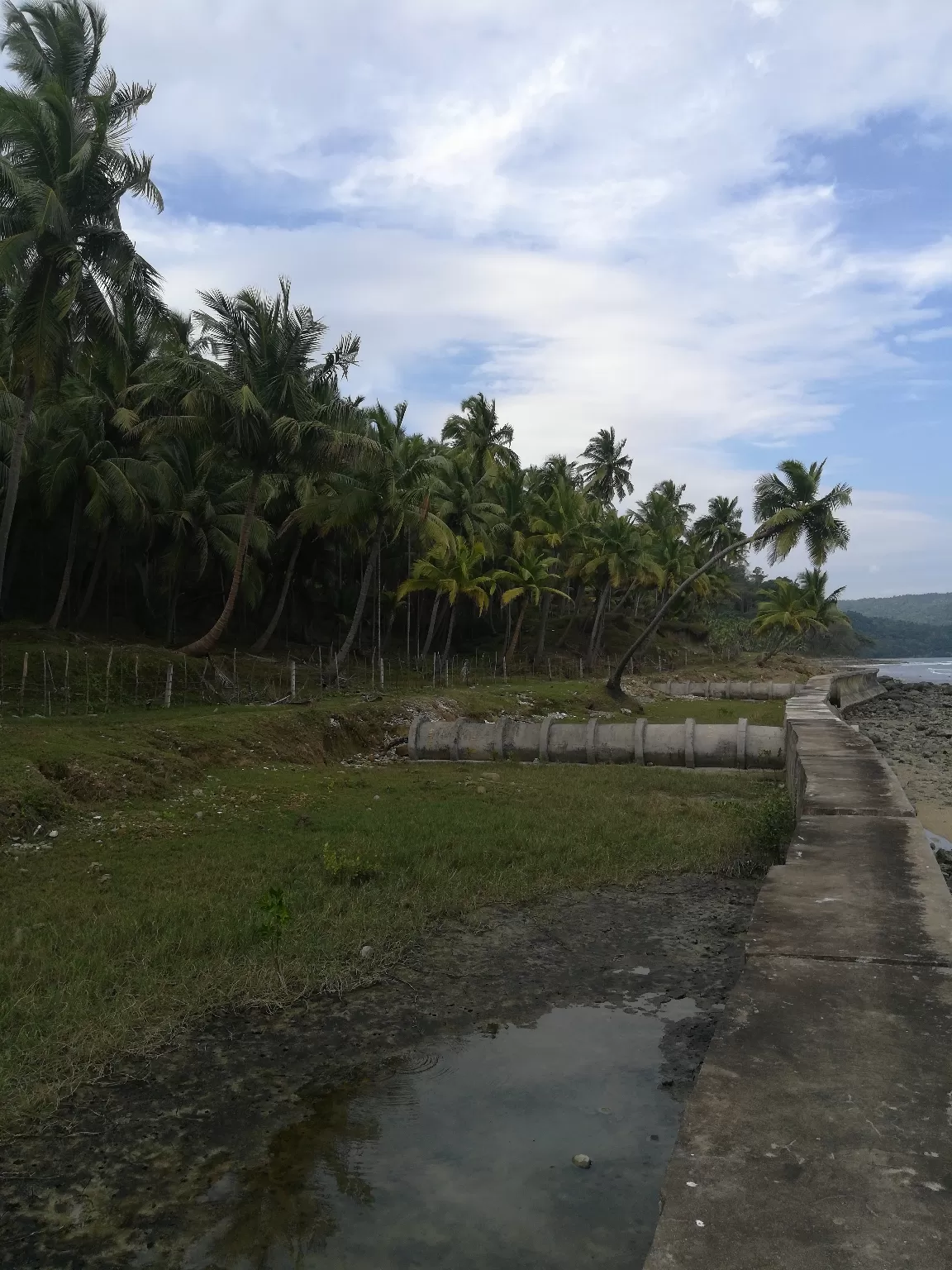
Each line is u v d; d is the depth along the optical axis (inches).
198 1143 175.8
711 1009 243.6
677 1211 111.5
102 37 951.6
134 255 938.7
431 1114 186.7
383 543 1553.9
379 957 275.4
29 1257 142.3
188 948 272.8
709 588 2908.5
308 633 1824.6
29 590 1456.7
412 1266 139.2
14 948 271.1
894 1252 102.7
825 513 1256.2
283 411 1080.8
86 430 1220.5
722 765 726.5
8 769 477.7
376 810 502.3
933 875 274.7
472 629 2428.6
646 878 377.4
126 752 570.3
